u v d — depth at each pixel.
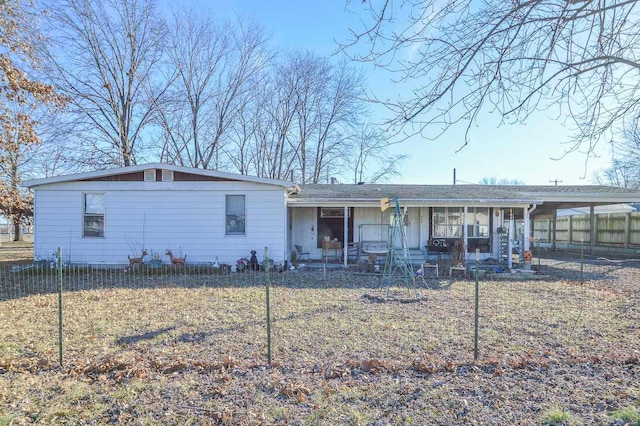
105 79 23.50
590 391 3.79
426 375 4.21
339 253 16.17
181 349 5.15
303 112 29.80
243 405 3.57
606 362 4.56
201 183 13.31
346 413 3.40
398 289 9.70
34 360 4.74
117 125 24.17
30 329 6.12
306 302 8.04
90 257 13.21
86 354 4.99
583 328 6.11
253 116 29.19
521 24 3.28
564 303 8.09
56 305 7.85
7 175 16.70
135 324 6.38
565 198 16.81
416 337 5.58
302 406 3.54
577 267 14.72
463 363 4.52
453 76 3.58
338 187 18.39
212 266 12.88
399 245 15.05
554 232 22.95
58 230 13.17
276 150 29.92
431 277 11.96
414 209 16.14
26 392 3.88
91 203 13.29
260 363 4.56
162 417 3.38
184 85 26.72
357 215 16.39
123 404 3.61
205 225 13.38
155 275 11.84
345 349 5.06
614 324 6.36
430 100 3.66
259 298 8.48
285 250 13.47
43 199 13.12
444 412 3.41
